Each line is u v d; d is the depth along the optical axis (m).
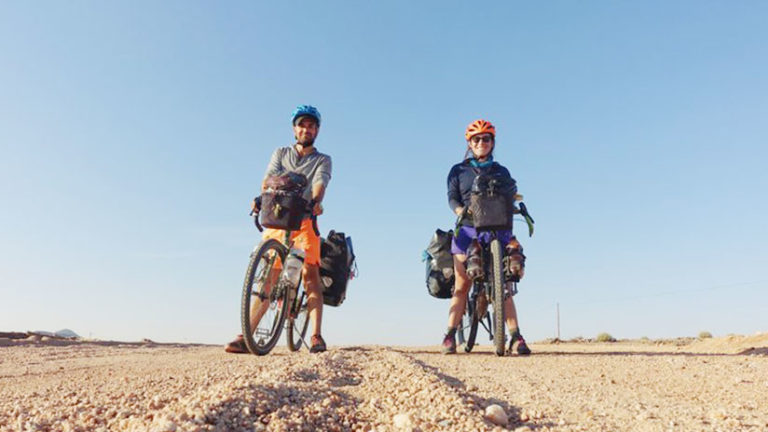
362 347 7.02
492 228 5.57
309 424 2.19
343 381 3.17
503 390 3.19
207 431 1.96
